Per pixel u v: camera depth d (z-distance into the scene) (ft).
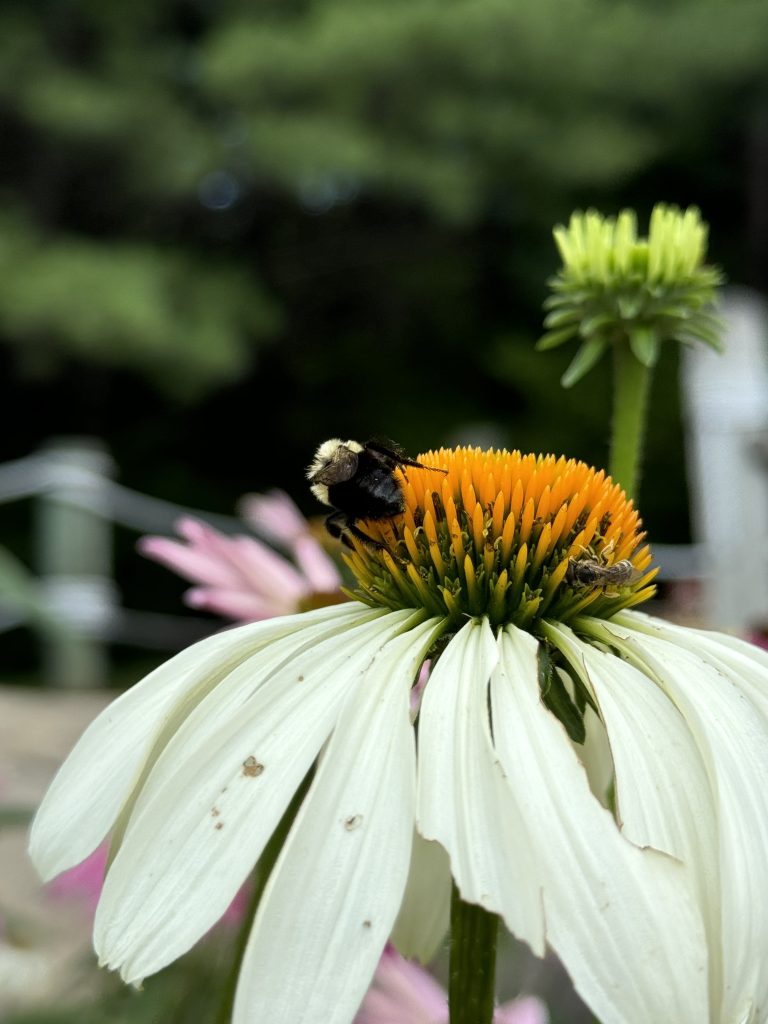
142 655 5.12
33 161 5.66
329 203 6.28
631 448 0.60
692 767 0.39
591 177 5.92
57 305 4.77
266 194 6.11
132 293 4.88
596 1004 0.31
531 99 5.80
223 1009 0.47
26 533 5.48
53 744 1.71
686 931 0.32
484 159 5.84
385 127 5.75
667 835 0.36
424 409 6.33
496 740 0.37
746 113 6.06
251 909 0.49
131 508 2.90
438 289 6.34
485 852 0.34
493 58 5.56
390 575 0.51
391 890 0.34
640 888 0.33
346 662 0.43
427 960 0.50
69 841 0.39
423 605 0.49
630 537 0.52
